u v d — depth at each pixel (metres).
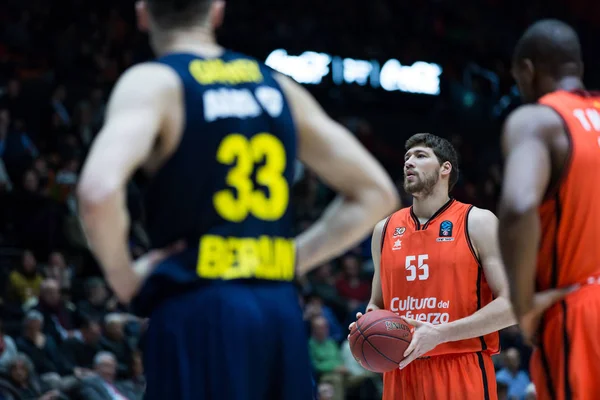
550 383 4.41
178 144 3.68
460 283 6.86
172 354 3.68
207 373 3.64
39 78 25.28
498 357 16.44
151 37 4.01
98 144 3.42
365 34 31.92
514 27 34.53
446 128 31.17
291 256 3.91
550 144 4.32
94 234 3.33
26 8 27.64
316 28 31.25
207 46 3.93
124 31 28.64
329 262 22.44
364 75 31.12
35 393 13.08
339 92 30.58
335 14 31.89
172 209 3.72
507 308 6.59
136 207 19.27
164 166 3.69
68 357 14.96
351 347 6.34
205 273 3.72
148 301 3.78
